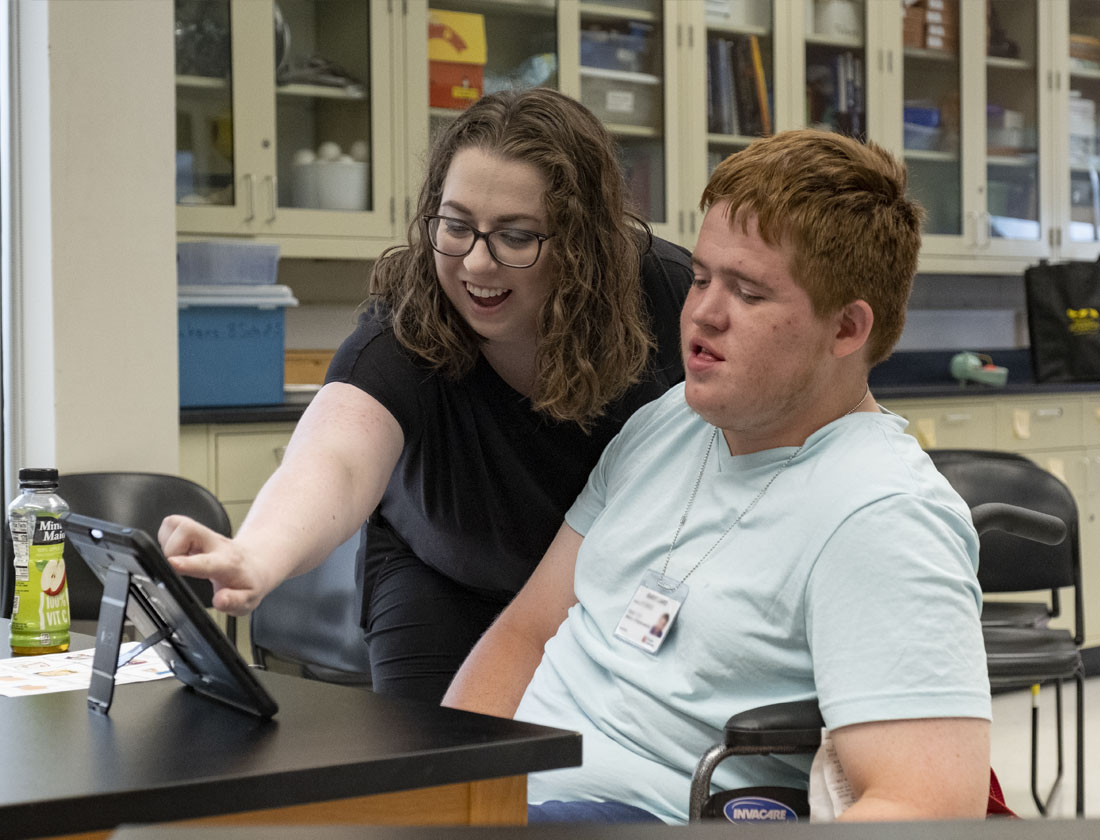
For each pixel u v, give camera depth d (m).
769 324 1.17
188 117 3.45
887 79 4.68
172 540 0.97
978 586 1.11
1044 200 5.04
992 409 4.34
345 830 0.35
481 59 3.89
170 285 2.91
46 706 1.01
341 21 3.68
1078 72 5.12
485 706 1.41
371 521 1.88
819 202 1.15
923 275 5.09
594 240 1.44
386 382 1.48
